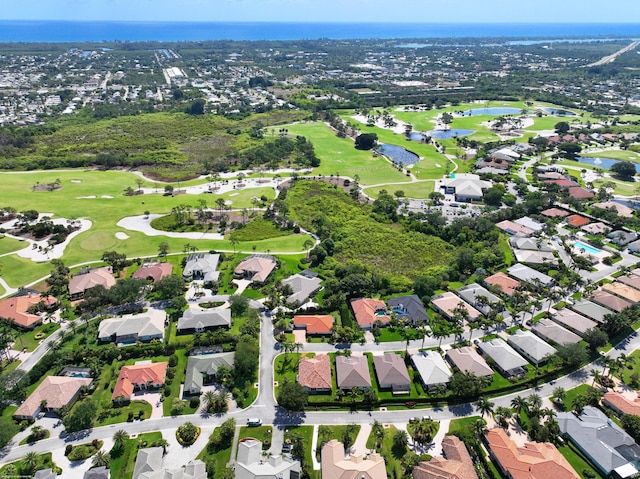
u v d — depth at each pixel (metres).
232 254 198.12
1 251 198.38
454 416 116.75
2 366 133.25
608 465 101.38
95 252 199.88
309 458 104.50
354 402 119.56
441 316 156.38
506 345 138.50
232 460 103.81
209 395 118.50
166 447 106.62
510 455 101.31
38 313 156.00
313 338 146.12
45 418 115.69
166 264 185.12
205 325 148.00
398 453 106.06
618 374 131.12
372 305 158.75
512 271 181.88
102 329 145.12
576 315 153.62
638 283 173.00
